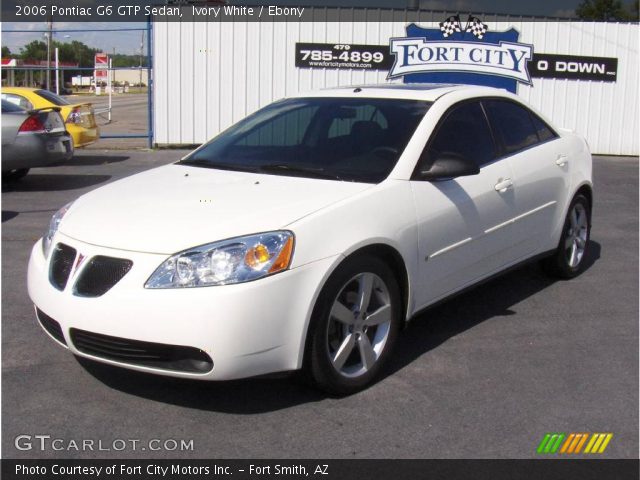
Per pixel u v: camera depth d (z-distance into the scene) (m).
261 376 3.46
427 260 4.24
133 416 3.59
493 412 3.68
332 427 3.50
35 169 12.30
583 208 6.06
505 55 16.47
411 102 4.74
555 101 16.83
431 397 3.84
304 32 15.64
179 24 15.20
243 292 3.30
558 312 5.23
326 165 4.34
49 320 3.70
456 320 5.04
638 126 17.08
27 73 17.53
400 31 15.98
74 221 3.84
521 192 5.06
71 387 3.88
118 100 42.03
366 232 3.76
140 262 3.39
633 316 5.18
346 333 3.78
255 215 3.59
